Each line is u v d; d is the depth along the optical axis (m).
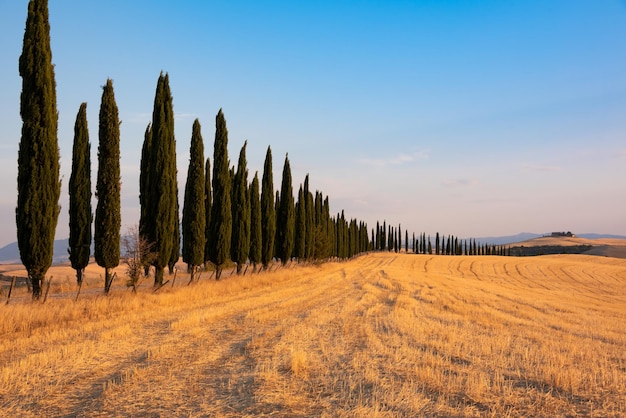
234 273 39.91
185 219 29.11
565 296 35.53
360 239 124.88
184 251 28.75
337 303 22.41
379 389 7.77
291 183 49.66
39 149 17.78
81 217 25.42
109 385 7.55
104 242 20.97
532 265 85.56
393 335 13.25
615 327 17.42
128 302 18.02
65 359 9.42
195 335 12.58
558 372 8.73
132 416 6.35
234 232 37.66
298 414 6.48
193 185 28.86
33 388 7.55
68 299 17.92
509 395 7.48
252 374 8.62
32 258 17.44
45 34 18.52
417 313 19.11
